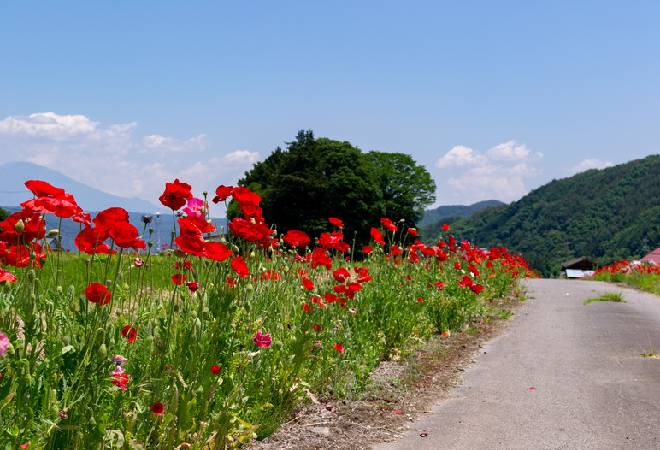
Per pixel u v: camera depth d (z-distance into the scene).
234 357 4.29
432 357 7.94
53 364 3.03
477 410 5.68
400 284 9.04
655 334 9.81
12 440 2.65
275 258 6.37
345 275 6.53
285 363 5.06
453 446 4.72
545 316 12.10
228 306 4.09
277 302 5.91
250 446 4.46
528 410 5.68
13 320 3.09
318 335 5.94
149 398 3.54
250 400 4.70
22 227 3.24
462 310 10.62
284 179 50.84
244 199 4.69
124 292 4.48
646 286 21.05
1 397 2.69
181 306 4.48
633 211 178.75
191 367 3.64
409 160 66.06
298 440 4.66
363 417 5.35
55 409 2.81
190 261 4.64
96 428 2.93
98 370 3.07
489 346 8.88
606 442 4.82
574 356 8.09
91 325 3.23
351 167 53.91
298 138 64.38
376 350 7.21
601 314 12.43
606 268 29.73
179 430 3.49
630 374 7.03
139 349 3.90
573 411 5.64
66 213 3.42
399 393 6.14
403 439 4.87
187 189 4.18
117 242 3.34
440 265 11.95
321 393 5.85
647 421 5.30
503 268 16.33
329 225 50.38
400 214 64.25
